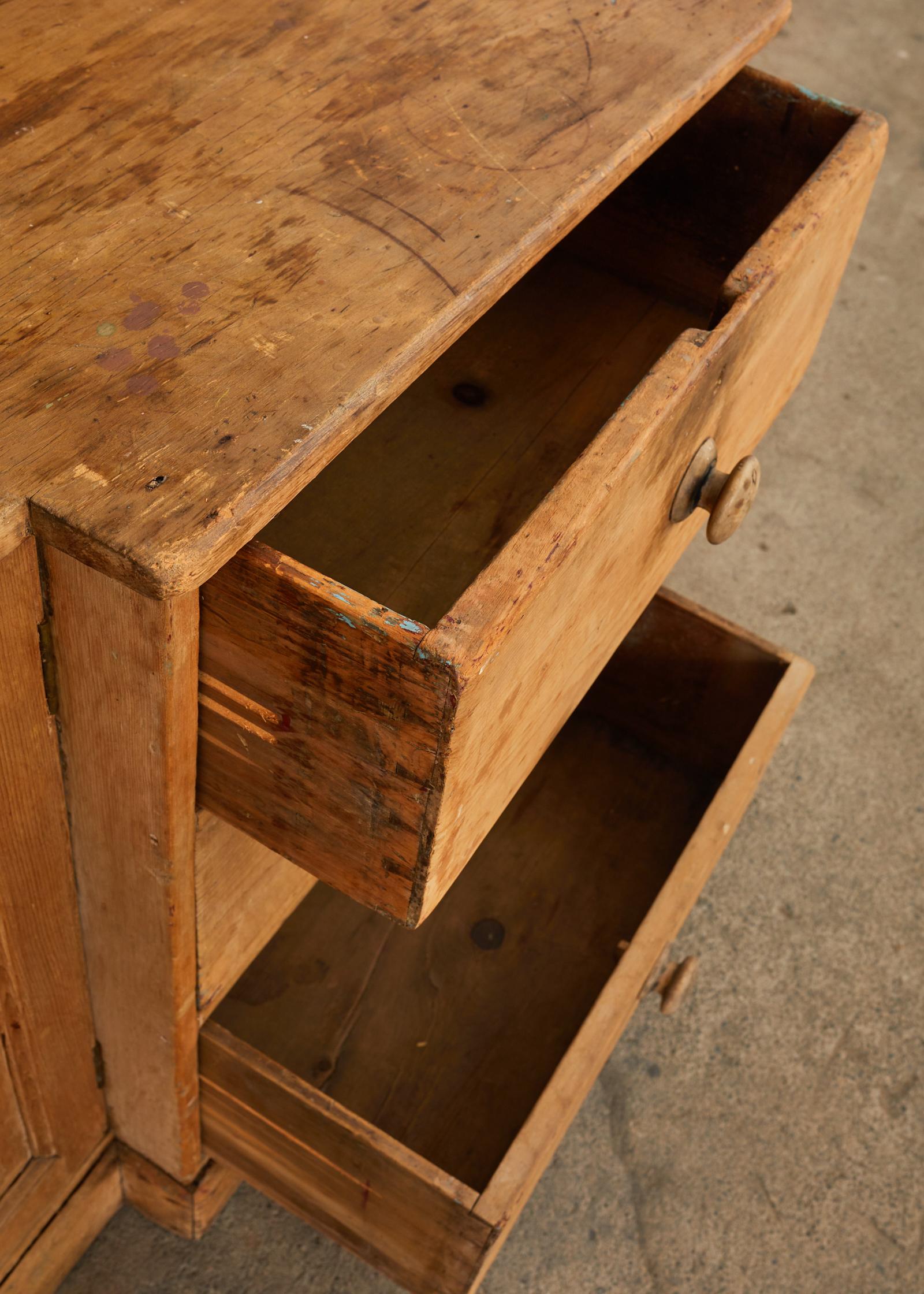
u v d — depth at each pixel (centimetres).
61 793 75
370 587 93
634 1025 147
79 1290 123
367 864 71
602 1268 129
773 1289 130
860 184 102
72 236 68
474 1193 90
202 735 70
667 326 125
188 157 74
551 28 93
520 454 107
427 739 60
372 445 105
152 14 85
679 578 193
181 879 77
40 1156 108
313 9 89
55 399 59
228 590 60
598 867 138
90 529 54
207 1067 100
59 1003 92
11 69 78
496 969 128
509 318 122
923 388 231
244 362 62
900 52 302
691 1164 137
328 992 123
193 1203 119
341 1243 113
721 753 146
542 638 68
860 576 199
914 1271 133
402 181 76
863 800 172
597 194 79
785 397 122
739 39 96
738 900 159
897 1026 151
